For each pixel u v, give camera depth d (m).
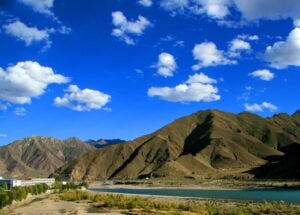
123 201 61.81
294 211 55.56
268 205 62.31
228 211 51.88
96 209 55.34
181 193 136.75
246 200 86.06
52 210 54.28
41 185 101.50
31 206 60.91
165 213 49.81
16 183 135.25
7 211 53.19
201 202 77.19
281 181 196.75
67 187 135.38
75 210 53.81
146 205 58.94
